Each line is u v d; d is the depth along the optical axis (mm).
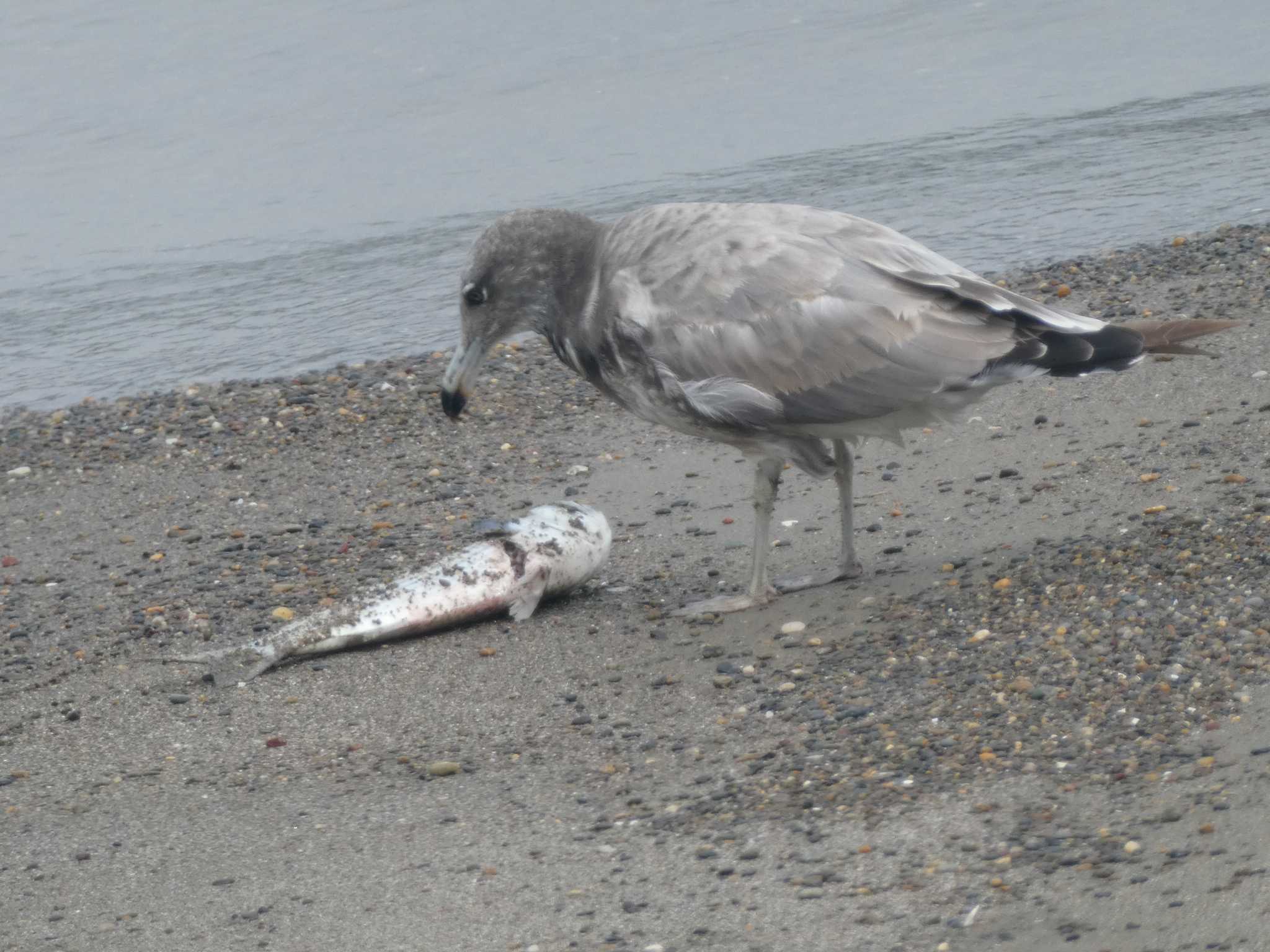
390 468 12250
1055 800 6500
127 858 7035
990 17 28734
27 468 12945
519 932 6152
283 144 24969
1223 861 5859
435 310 17047
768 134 22906
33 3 35875
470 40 30500
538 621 9227
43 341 17312
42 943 6434
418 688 8469
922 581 8992
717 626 8875
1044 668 7594
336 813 7250
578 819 6957
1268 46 24594
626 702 8078
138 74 30031
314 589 10086
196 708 8508
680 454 11977
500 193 21359
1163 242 16234
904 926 5855
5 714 8695
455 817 7094
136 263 20000
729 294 8414
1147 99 22594
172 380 15547
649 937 6016
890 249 8469
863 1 30844
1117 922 5656
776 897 6156
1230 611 7777
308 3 34344
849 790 6844
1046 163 20109
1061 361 8117
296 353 16016
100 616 9992
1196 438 10398
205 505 11867
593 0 32438
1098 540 9039
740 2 31562
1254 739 6645
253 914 6480
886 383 8250
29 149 25969
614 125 24203
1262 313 12945
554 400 13406
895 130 22469
